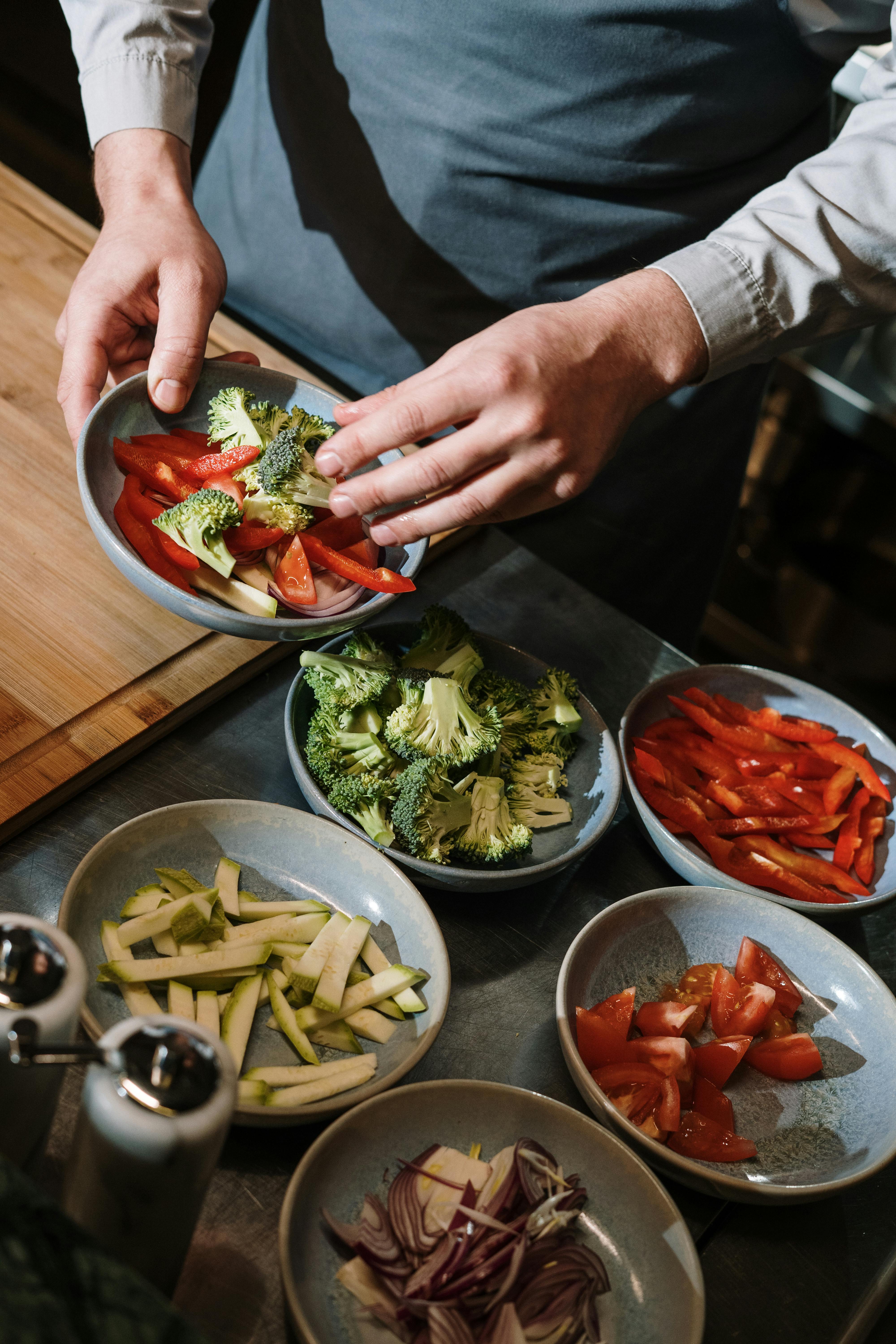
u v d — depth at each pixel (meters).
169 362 1.19
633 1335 0.80
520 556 1.60
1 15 2.83
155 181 1.35
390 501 1.00
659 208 1.63
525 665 1.31
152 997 0.92
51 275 1.66
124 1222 0.62
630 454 1.84
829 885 1.28
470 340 1.03
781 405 2.83
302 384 1.30
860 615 2.90
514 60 1.48
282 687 1.29
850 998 1.10
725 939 1.14
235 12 2.87
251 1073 0.88
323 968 0.96
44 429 1.43
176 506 1.12
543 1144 0.88
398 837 1.09
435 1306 0.75
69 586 1.26
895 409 2.63
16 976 0.58
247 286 1.86
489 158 1.56
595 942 1.06
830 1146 1.00
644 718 1.38
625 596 2.06
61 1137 0.82
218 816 1.04
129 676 1.19
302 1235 0.77
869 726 1.42
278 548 1.13
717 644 3.14
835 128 2.27
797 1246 0.93
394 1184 0.82
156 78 1.39
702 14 1.42
